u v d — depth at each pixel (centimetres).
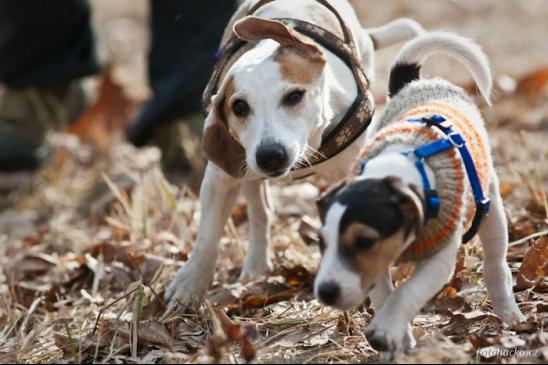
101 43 1345
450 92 661
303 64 682
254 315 734
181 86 1152
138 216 970
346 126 717
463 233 603
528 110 1226
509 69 1431
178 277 750
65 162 1279
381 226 528
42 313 802
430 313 688
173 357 630
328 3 764
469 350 604
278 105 673
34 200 1187
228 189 743
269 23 680
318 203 555
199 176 1144
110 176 1183
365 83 738
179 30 1145
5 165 1233
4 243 1036
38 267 903
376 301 602
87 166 1266
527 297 694
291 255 829
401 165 566
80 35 1245
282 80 675
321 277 531
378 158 578
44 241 1004
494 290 655
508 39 1636
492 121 1191
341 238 531
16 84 1227
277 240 885
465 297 702
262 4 770
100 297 793
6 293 830
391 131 604
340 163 736
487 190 616
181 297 741
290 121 675
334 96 714
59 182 1216
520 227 809
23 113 1245
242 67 684
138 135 1192
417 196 545
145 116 1181
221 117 695
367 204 532
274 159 658
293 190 1055
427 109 627
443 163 575
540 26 1709
